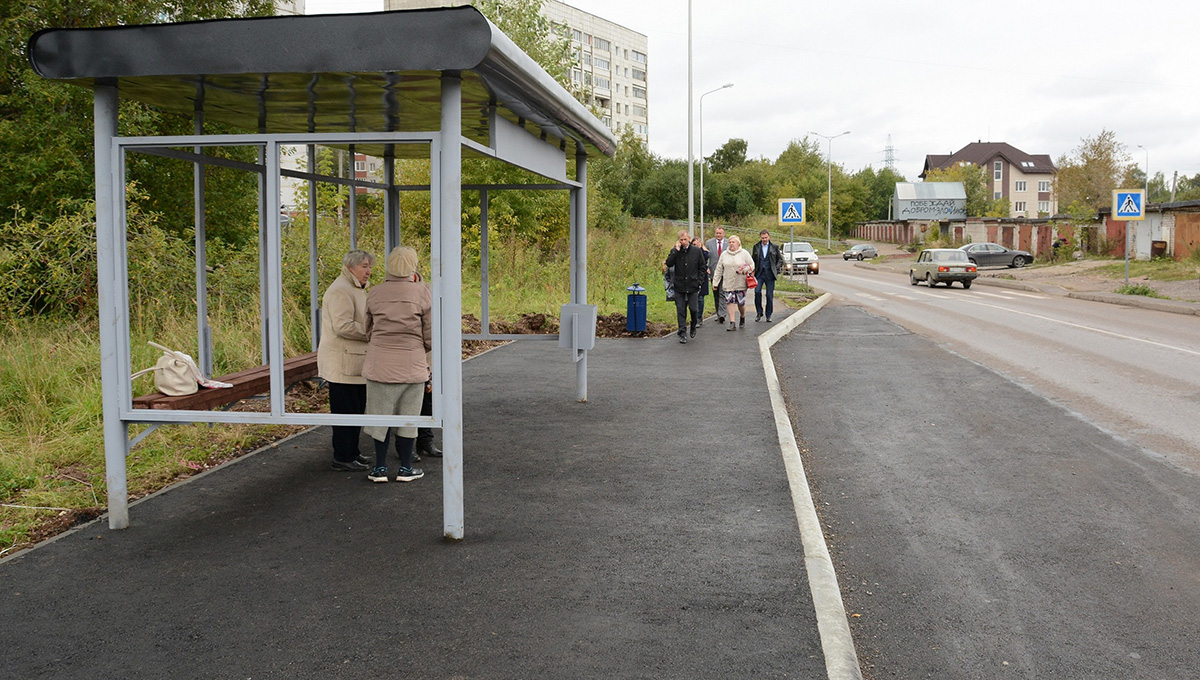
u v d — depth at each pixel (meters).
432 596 4.29
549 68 25.58
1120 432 8.40
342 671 3.54
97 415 7.90
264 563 4.75
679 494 6.09
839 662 3.61
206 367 6.88
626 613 4.09
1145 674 3.68
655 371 11.72
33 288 11.53
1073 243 45.66
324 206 15.59
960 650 3.91
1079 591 4.60
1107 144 64.38
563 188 9.20
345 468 6.69
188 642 3.80
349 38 4.73
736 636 3.85
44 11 13.67
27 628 3.95
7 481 6.15
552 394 9.98
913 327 18.81
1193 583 4.70
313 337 8.26
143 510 5.70
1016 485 6.61
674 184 81.50
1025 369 12.55
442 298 5.03
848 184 108.12
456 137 4.94
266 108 6.59
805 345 15.66
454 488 5.10
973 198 98.38
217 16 15.80
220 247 14.12
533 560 4.79
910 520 5.79
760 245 18.41
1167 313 21.89
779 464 6.91
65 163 13.29
